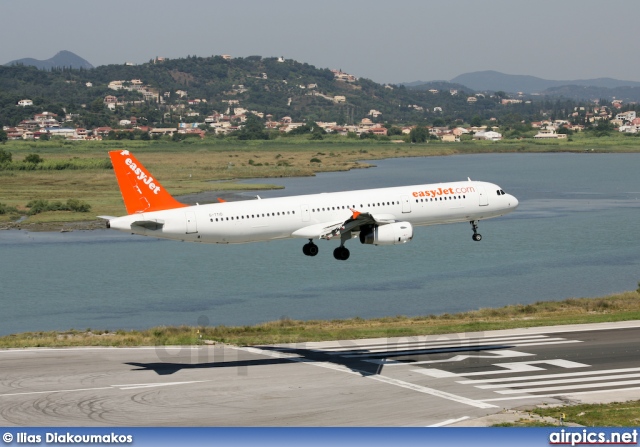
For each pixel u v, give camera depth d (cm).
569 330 18325
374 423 11588
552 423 11556
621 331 18000
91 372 14638
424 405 12475
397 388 13462
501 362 15288
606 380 13850
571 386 13500
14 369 14862
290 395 13088
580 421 11656
